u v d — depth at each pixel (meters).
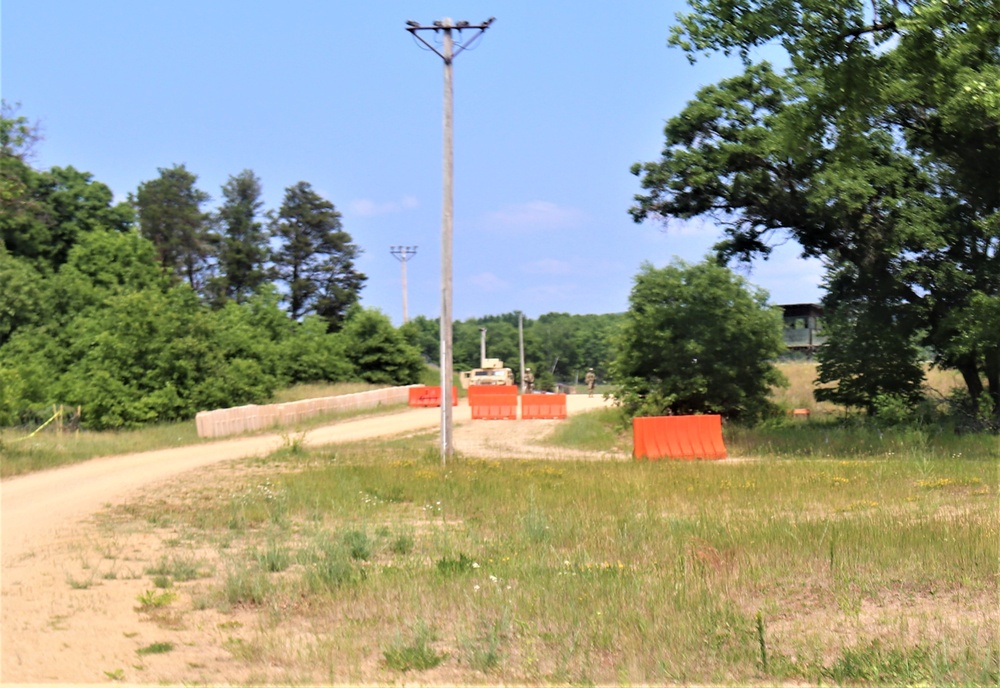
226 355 49.19
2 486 19.23
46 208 60.50
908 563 9.29
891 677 6.16
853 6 18.58
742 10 19.70
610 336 35.44
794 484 16.41
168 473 21.27
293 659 6.93
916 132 26.72
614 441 29.91
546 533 11.63
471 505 14.89
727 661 6.56
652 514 12.88
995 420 28.36
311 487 17.12
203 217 90.56
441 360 23.23
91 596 9.19
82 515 14.91
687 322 32.94
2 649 7.40
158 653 7.24
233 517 14.09
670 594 8.11
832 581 8.77
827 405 41.88
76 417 34.47
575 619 7.48
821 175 27.95
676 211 32.31
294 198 96.12
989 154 25.89
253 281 92.25
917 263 29.62
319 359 66.56
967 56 19.23
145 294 39.69
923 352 33.06
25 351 45.56
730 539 10.56
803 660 6.53
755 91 30.16
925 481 16.27
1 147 31.38
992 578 8.73
